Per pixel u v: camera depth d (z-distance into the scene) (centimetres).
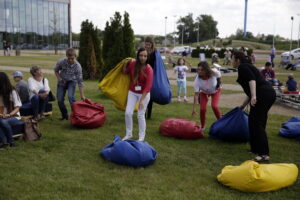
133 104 607
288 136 671
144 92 584
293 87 1123
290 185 446
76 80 753
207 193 419
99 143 604
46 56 3788
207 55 4419
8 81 586
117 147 500
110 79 676
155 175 469
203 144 618
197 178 465
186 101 1101
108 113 859
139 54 578
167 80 740
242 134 612
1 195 399
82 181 442
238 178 426
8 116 569
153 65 725
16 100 594
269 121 831
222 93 1327
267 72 1292
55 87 1356
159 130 689
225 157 551
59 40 5838
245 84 537
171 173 479
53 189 417
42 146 581
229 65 3123
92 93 1212
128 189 420
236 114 619
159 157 541
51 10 5638
